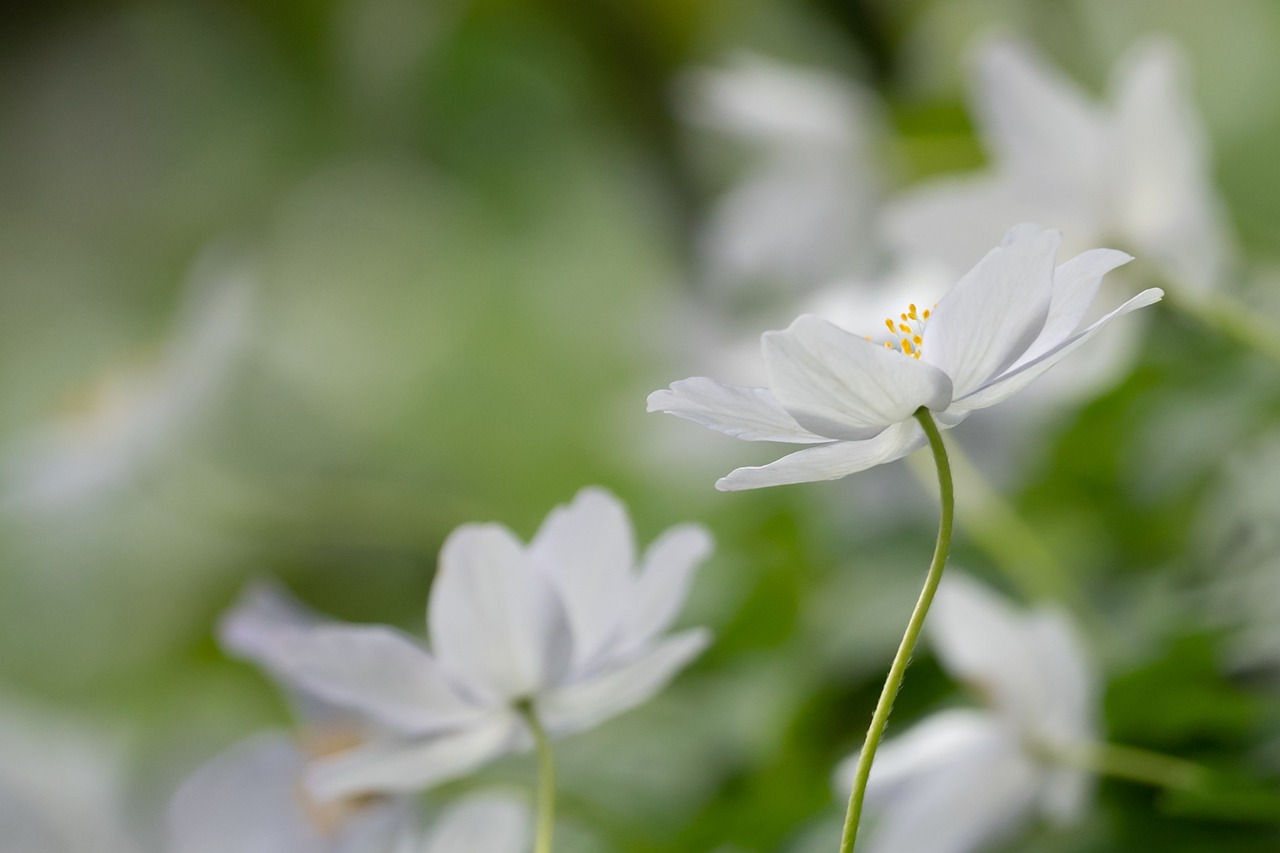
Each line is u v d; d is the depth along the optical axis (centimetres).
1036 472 46
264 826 37
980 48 41
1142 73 40
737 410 32
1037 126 41
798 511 51
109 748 39
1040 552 42
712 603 49
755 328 50
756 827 40
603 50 72
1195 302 41
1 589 73
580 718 34
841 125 51
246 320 56
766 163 57
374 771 34
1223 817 38
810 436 32
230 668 55
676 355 54
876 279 51
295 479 70
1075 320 32
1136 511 44
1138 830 38
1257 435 43
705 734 44
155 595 69
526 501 63
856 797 31
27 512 58
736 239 53
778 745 42
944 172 51
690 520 55
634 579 34
